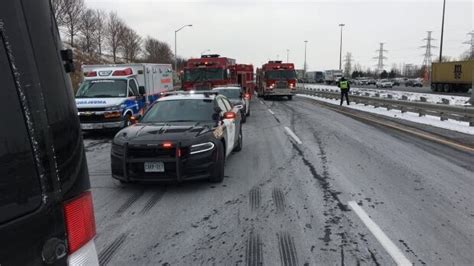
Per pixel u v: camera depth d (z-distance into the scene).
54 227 1.85
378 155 10.24
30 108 1.78
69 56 2.14
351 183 7.64
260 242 5.00
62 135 1.93
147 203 6.64
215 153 7.56
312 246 4.84
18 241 1.71
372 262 4.41
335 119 19.41
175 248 4.87
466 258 4.48
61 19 71.88
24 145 1.74
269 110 25.61
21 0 1.79
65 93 1.99
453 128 15.04
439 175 8.13
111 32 88.38
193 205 6.49
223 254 4.68
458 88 48.97
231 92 19.20
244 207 6.35
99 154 11.52
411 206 6.25
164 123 8.29
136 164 7.20
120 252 4.77
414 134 13.67
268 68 37.47
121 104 15.27
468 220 5.64
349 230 5.32
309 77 123.56
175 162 7.09
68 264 1.94
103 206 6.51
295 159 9.98
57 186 1.88
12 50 1.73
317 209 6.18
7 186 1.68
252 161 9.82
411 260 4.44
